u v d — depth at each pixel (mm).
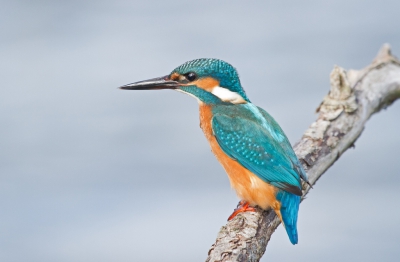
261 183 10516
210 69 11594
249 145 10828
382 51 14398
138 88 12000
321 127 12250
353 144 12797
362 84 13484
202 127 11750
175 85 11883
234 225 9844
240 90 11789
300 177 10672
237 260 8938
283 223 10328
